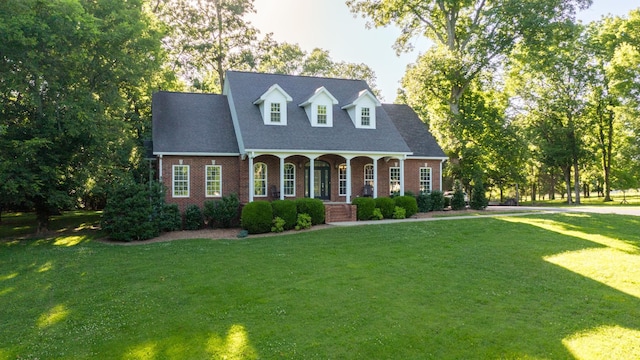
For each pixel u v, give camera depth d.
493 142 30.55
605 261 12.34
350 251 14.03
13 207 25.55
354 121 24.83
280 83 26.30
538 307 8.83
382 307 8.80
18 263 13.73
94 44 18.48
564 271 11.46
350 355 6.82
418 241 15.46
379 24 32.91
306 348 7.04
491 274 11.23
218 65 37.97
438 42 33.25
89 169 19.19
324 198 24.75
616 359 6.57
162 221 19.28
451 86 30.31
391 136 24.86
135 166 22.88
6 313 9.02
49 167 17.50
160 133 21.86
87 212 33.22
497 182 37.19
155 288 10.34
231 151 22.22
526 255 13.22
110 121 19.59
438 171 27.33
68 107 17.53
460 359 6.70
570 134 40.53
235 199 21.23
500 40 28.47
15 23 15.14
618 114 36.12
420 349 7.02
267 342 7.26
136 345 7.27
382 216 22.08
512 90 41.19
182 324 8.09
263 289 10.02
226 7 36.41
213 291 9.97
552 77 39.62
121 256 14.09
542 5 26.84
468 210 26.70
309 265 12.22
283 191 21.62
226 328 7.86
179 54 36.66
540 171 48.69
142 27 20.02
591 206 32.97
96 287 10.59
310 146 21.97
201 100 25.27
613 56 35.47
